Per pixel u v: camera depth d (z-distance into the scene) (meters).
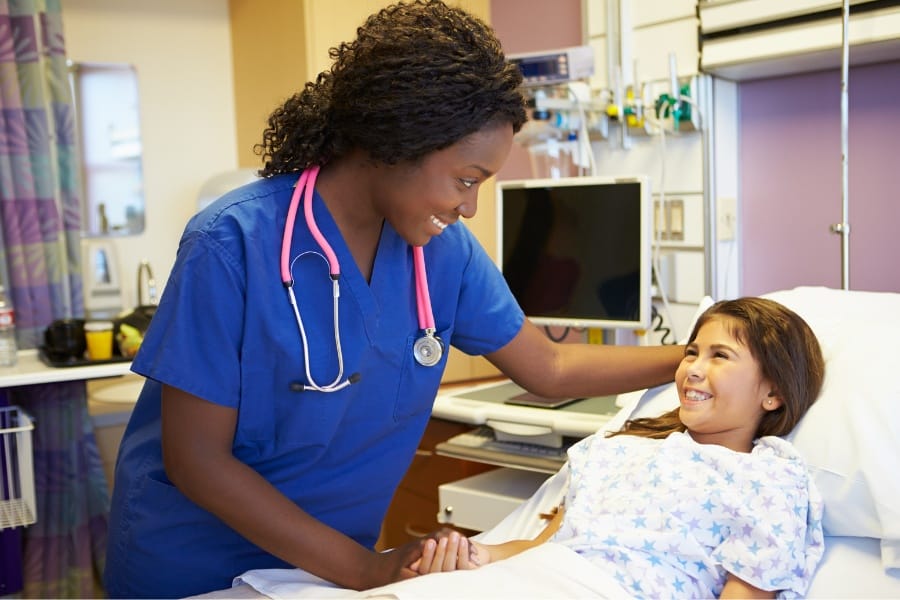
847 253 1.71
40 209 2.49
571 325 1.89
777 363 1.25
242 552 1.19
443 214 1.03
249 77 2.95
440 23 0.97
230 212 1.06
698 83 2.07
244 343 1.06
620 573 1.15
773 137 2.13
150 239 2.97
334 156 1.09
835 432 1.20
